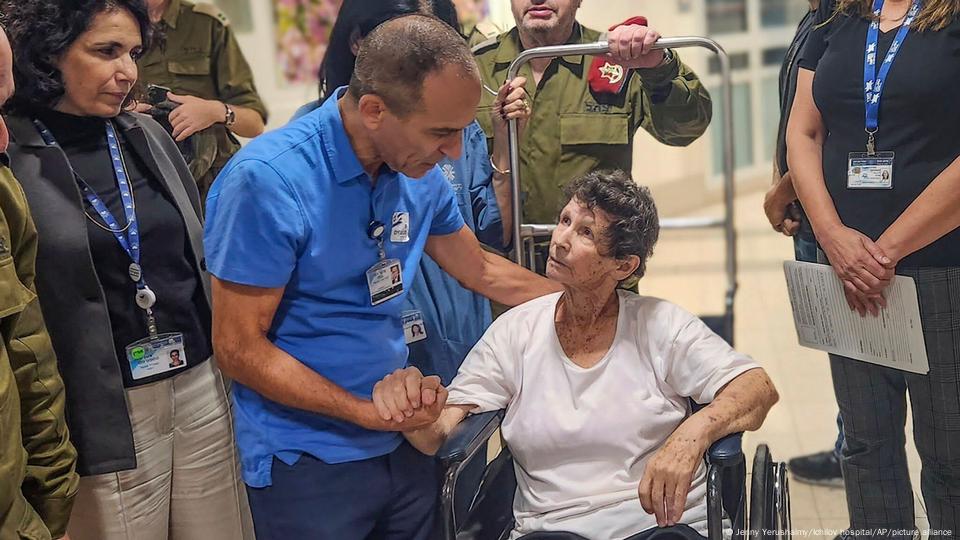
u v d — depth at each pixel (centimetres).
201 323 195
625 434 185
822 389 356
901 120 190
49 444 165
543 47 222
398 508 182
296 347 167
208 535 204
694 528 182
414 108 149
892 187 193
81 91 176
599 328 189
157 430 190
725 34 695
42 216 172
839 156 201
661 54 220
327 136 159
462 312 217
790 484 282
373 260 167
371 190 164
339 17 200
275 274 157
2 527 152
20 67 173
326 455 169
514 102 222
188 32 283
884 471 221
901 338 195
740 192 734
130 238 183
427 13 197
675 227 396
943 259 193
